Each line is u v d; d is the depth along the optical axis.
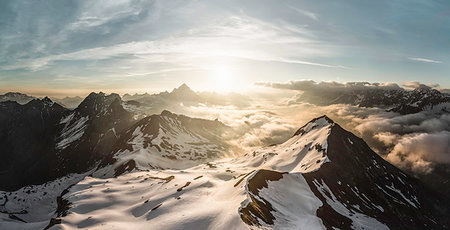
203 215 72.31
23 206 193.12
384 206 133.00
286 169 160.38
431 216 153.38
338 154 157.50
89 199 107.94
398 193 158.75
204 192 98.50
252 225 62.28
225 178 135.62
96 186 133.25
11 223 111.38
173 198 96.62
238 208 68.00
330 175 133.25
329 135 171.50
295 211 88.25
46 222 111.38
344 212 105.00
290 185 107.12
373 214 116.81
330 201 109.56
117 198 109.31
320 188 117.12
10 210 180.50
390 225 112.19
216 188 103.50
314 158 154.12
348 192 127.62
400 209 138.12
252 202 75.88
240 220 61.50
